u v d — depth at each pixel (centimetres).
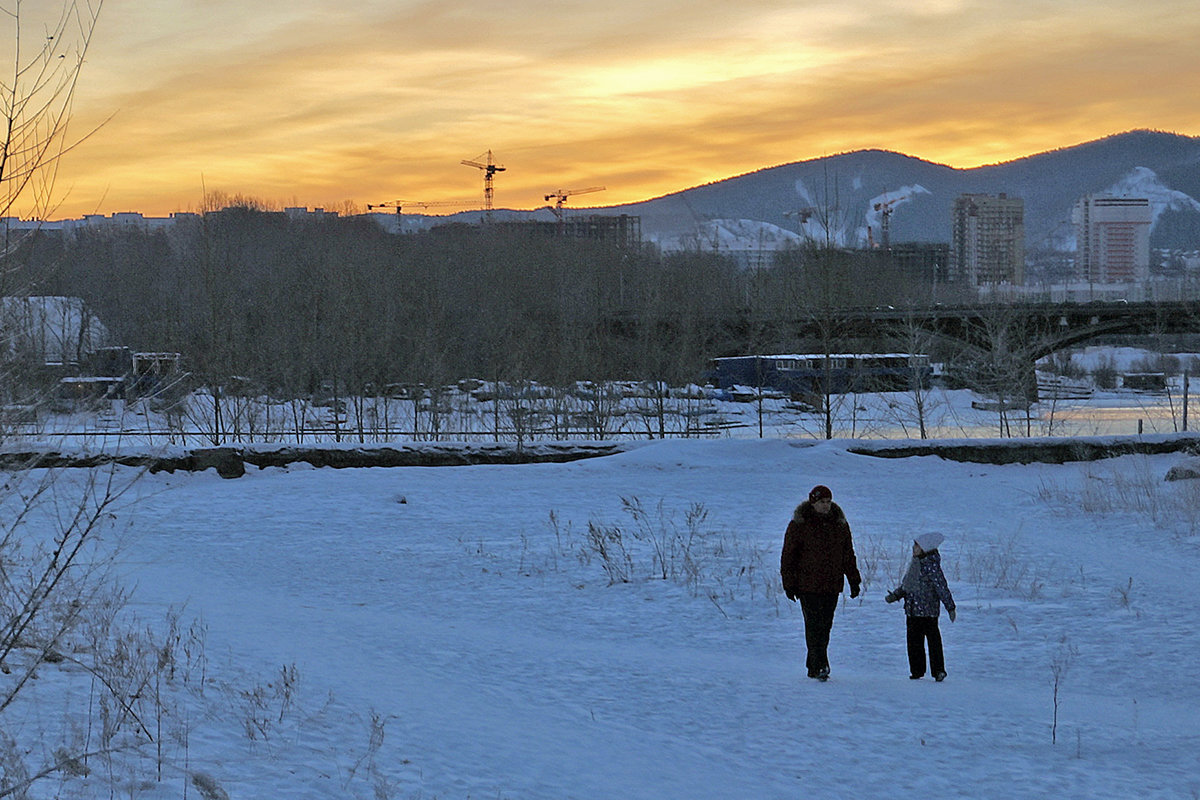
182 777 726
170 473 3036
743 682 1204
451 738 902
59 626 895
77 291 7662
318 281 6956
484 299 8412
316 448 3397
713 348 7400
